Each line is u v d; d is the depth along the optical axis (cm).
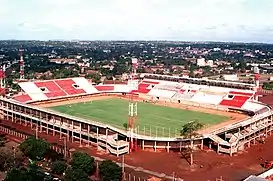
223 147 16300
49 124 19250
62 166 12962
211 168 14475
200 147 17175
